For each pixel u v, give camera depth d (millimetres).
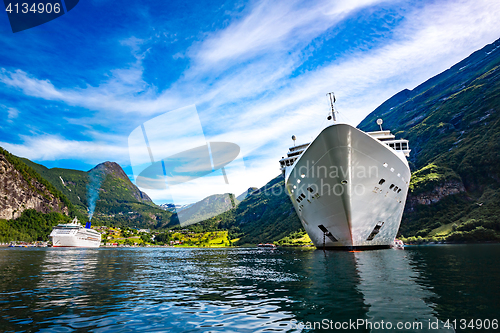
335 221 26953
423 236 112688
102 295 10500
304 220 33094
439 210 126312
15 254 45781
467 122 180125
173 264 25953
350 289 10594
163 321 7109
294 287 11602
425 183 139250
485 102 180750
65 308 8438
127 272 18703
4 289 11781
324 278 13547
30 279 14961
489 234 85750
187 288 12031
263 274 16641
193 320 7184
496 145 136000
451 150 166250
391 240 32094
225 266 23109
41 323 6934
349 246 27922
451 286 10891
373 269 16344
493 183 124250
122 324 6863
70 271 19234
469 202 122812
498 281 11938
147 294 10688
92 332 6297
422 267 17141
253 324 6801
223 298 9836
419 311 7520
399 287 10797
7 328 6547
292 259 27906
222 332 6258
